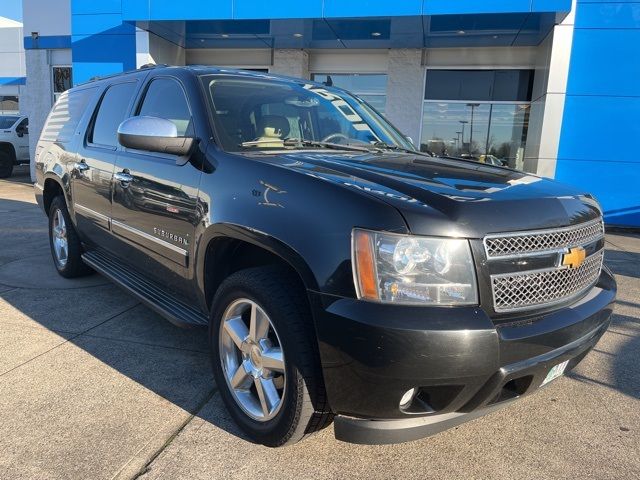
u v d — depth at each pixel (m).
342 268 2.23
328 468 2.58
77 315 4.51
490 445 2.83
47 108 15.68
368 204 2.26
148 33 12.30
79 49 13.30
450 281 2.17
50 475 2.46
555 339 2.35
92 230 4.62
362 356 2.14
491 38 11.45
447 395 2.22
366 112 4.36
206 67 3.79
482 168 3.17
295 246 2.39
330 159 2.96
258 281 2.59
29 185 15.27
